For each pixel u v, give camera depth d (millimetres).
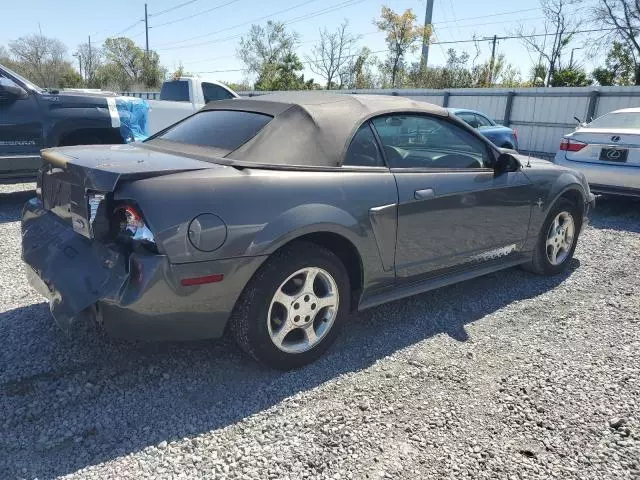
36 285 2908
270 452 2322
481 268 4035
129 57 57500
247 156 2863
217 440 2389
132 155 2936
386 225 3186
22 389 2713
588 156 7500
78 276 2557
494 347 3371
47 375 2855
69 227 2846
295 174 2867
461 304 4074
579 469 2268
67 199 2816
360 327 3615
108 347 3176
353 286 3332
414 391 2834
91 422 2482
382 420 2572
